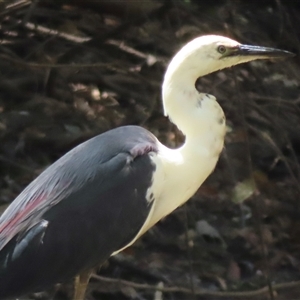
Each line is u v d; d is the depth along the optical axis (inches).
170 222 467.2
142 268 438.0
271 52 342.6
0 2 521.3
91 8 542.0
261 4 538.0
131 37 536.4
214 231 464.4
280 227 479.5
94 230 325.4
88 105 513.7
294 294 432.5
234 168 490.6
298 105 521.0
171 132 492.1
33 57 525.7
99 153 332.8
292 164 502.0
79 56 529.0
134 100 518.0
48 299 412.8
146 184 331.6
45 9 542.9
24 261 320.2
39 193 330.3
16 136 493.7
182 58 339.9
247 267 450.0
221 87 507.5
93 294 421.4
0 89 512.4
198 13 514.0
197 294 417.7
